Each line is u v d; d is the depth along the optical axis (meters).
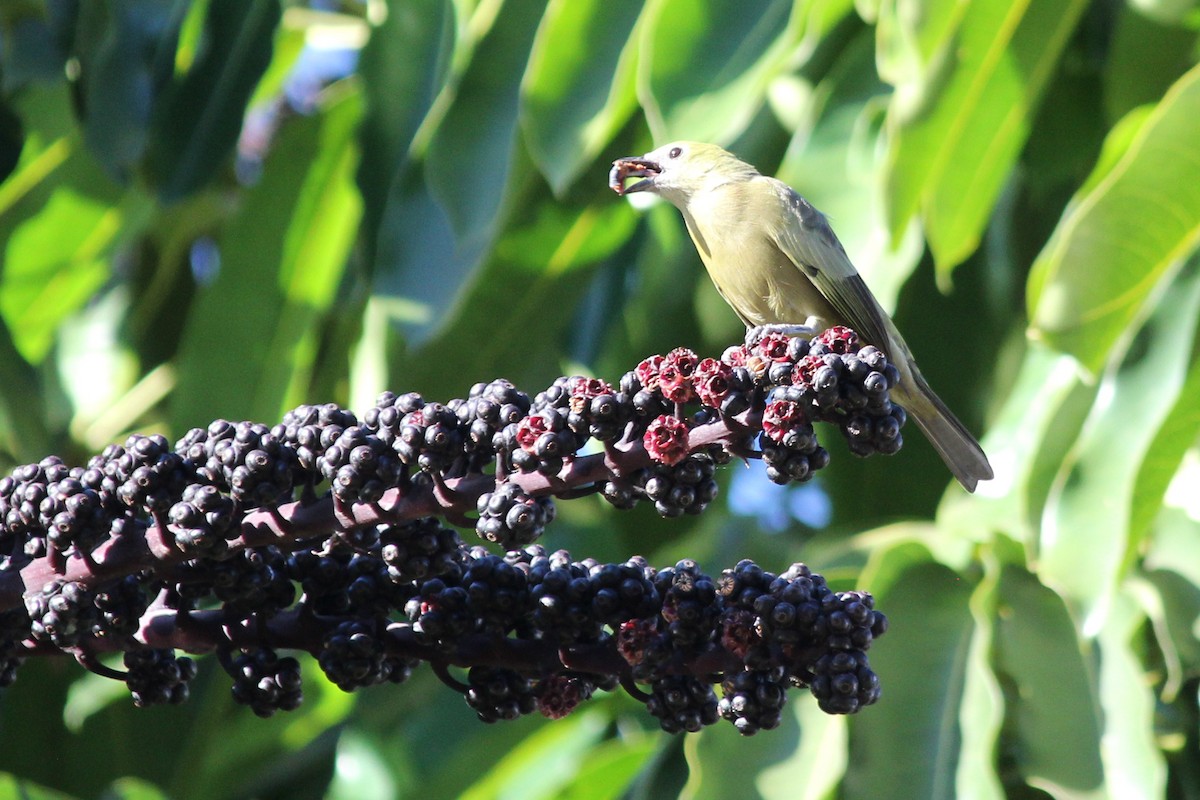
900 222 9.99
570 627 6.04
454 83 11.28
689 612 5.86
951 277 13.16
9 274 15.31
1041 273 10.16
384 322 12.52
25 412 13.67
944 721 9.43
